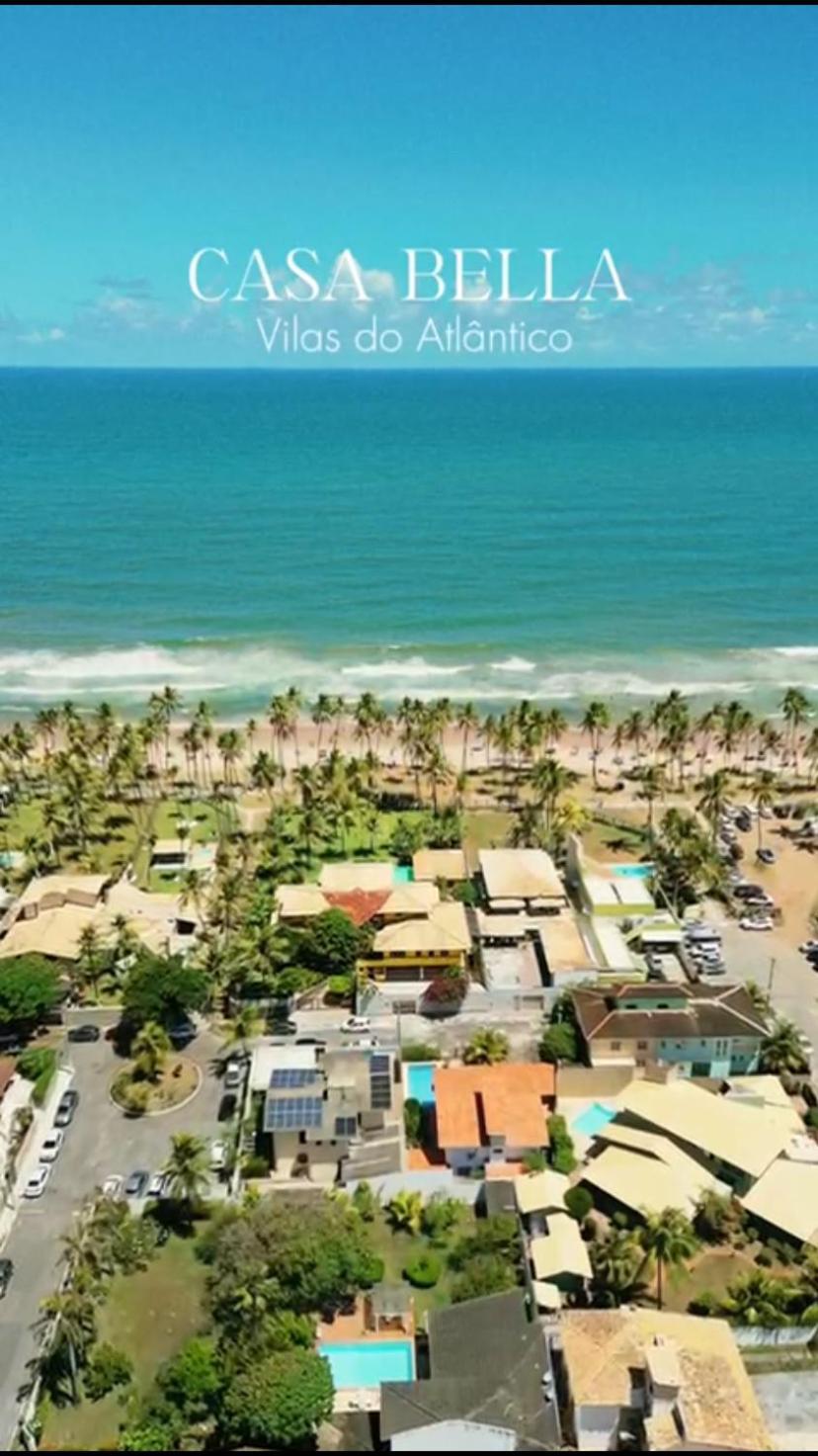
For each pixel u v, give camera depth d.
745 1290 69.00
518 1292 66.94
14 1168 80.12
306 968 102.81
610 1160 79.00
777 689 180.62
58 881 116.00
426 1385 61.03
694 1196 76.88
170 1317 70.06
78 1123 86.38
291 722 152.50
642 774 149.12
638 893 113.56
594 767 150.50
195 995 95.31
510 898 112.25
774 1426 61.97
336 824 132.25
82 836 130.38
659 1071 89.50
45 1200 78.75
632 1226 75.44
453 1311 66.44
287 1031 96.56
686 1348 61.78
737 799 143.50
